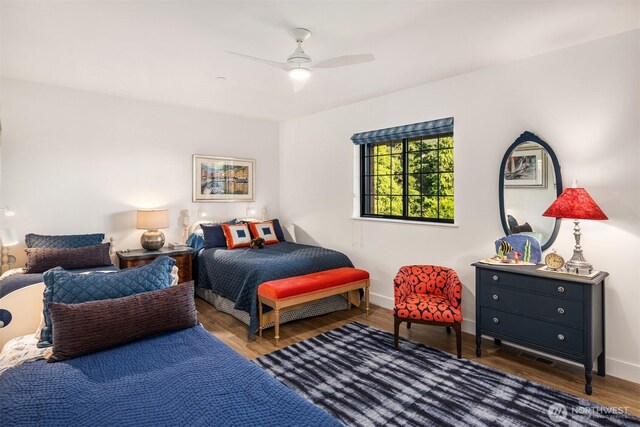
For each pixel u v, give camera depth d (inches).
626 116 102.1
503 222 127.0
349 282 147.9
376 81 145.6
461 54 117.6
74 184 158.4
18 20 94.1
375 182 180.2
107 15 91.6
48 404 51.5
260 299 132.0
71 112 156.7
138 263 158.1
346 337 132.6
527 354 119.1
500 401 91.2
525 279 107.7
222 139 204.7
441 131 144.9
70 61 123.6
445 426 81.4
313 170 204.8
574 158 111.7
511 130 125.4
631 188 101.8
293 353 119.0
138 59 121.6
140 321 73.5
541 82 117.9
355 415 85.4
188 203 193.0
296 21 94.3
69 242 147.0
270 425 48.0
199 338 75.7
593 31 101.3
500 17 92.7
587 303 96.2
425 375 104.5
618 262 104.4
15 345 72.9
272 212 227.5
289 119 219.0
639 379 100.7
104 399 52.6
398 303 123.7
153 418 48.6
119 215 171.0
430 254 151.1
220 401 52.6
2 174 141.9
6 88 142.1
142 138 176.7
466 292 139.8
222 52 115.3
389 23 95.7
